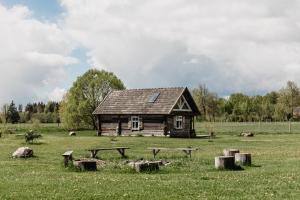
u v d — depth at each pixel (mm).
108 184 21125
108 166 29500
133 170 26656
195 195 18297
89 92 94375
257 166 29562
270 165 30062
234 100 180750
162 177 23828
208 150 43625
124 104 78812
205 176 24047
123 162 32469
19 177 24109
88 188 19969
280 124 131625
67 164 29219
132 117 76625
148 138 64938
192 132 71688
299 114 154875
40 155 37844
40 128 91688
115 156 37688
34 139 58188
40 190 19562
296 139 59531
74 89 94750
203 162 32094
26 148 36375
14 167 29250
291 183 21203
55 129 92750
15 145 49219
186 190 19375
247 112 168750
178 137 70125
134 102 78188
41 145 49781
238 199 17438
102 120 79562
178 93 74938
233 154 34531
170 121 73562
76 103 94125
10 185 20938
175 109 74125
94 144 51656
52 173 26109
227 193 18719
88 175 25109
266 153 39438
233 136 69000
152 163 26891
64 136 70000
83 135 75938
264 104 169750
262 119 160375
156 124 74125
